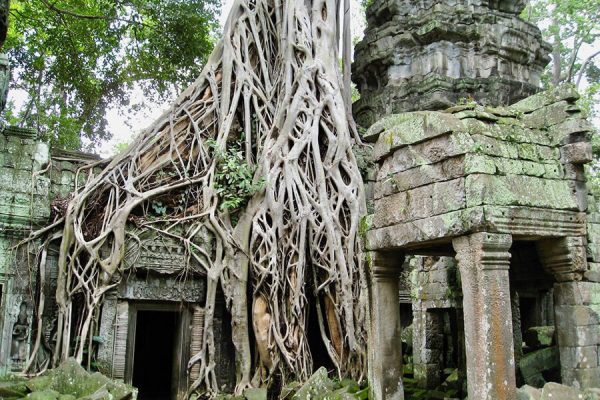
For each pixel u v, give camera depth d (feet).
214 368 33.83
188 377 33.68
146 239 34.55
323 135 38.70
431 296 32.27
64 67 56.49
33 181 32.65
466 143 19.42
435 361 32.14
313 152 36.86
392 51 49.14
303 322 33.40
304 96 38.68
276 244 34.40
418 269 33.88
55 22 54.95
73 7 56.03
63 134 60.85
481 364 17.94
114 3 51.98
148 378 51.60
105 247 33.68
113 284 32.99
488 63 48.21
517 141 20.47
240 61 41.14
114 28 57.00
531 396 18.13
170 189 36.19
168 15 52.26
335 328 33.60
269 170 36.06
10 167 32.27
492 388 17.58
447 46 47.73
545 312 35.17
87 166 36.63
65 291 32.24
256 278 34.17
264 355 32.89
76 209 33.65
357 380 32.07
